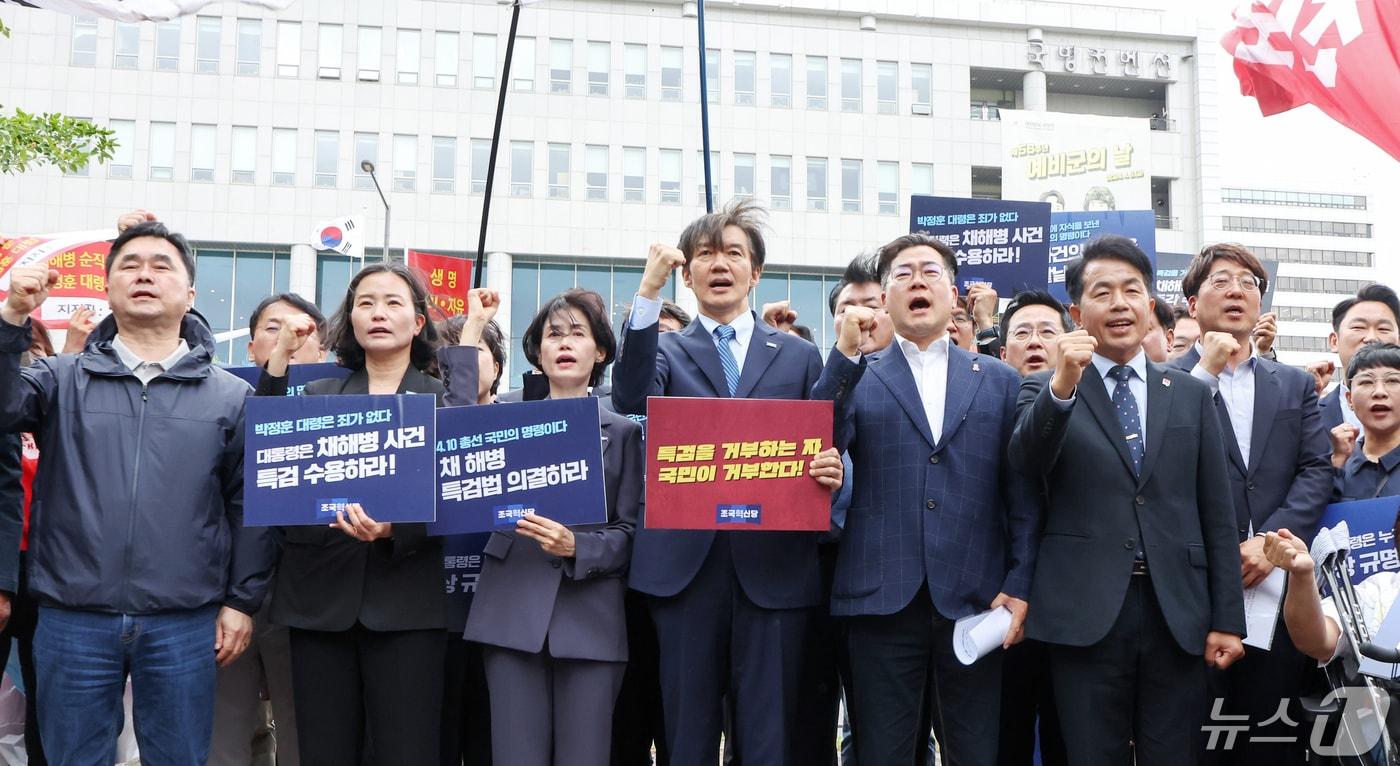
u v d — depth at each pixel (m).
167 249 4.48
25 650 4.91
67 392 4.33
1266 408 5.16
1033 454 4.30
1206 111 37.28
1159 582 4.34
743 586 4.57
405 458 4.26
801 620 4.62
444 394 4.76
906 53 35.28
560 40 33.50
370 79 32.78
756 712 4.54
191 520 4.30
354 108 32.62
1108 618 4.29
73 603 4.14
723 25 34.16
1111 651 4.31
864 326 4.41
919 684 4.48
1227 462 4.74
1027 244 6.52
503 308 32.59
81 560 4.17
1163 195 38.31
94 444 4.26
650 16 33.81
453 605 5.07
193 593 4.27
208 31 32.41
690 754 4.55
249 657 5.20
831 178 34.25
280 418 4.26
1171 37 37.22
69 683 4.15
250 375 5.78
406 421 4.28
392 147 32.66
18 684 5.44
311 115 32.47
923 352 4.85
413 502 4.23
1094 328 4.61
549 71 33.38
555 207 33.00
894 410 4.68
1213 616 4.38
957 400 4.68
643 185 33.44
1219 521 4.45
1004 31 36.16
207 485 4.37
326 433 4.26
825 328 33.94
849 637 4.61
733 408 4.43
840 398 4.48
